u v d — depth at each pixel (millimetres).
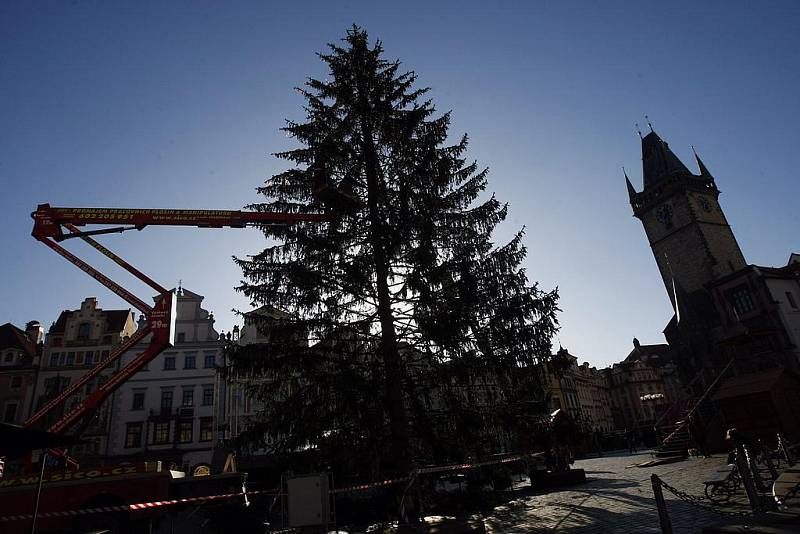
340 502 13641
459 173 17281
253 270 15109
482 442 14344
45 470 10922
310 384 13992
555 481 17766
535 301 14898
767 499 9055
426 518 11094
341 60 18969
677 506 10516
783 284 36438
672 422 31875
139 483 11109
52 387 47031
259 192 16359
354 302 16281
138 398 46531
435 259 14961
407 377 13820
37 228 14094
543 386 15227
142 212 14477
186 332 49844
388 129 17562
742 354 34250
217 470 22312
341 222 16391
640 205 65938
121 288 14688
